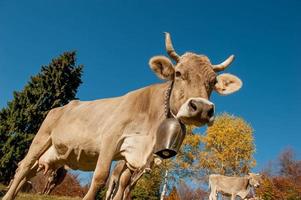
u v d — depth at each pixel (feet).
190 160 42.80
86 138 7.32
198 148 44.09
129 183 7.36
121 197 7.32
